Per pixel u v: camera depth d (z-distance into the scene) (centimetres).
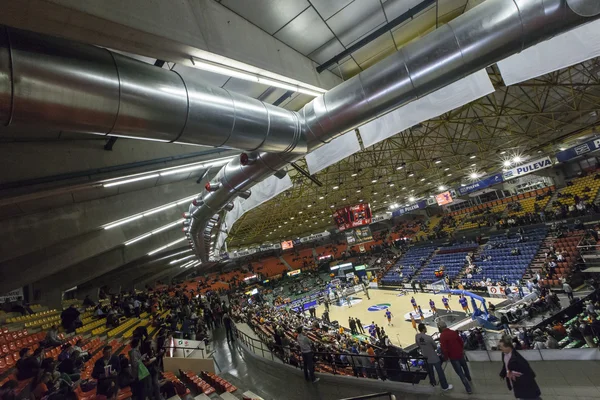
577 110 1484
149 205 1105
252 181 703
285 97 667
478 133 1919
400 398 578
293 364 888
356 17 469
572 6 321
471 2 523
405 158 2505
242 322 1725
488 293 2131
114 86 295
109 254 1941
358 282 4103
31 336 1209
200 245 1680
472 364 662
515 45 371
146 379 579
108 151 706
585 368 567
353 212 2906
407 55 420
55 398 546
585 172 2770
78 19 247
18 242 884
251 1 391
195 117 367
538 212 2872
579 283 1667
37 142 607
